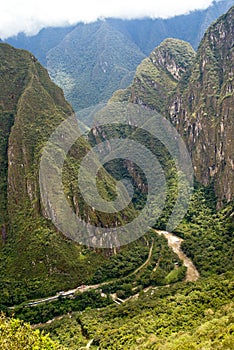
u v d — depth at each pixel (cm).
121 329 6284
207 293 6869
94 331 6681
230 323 4778
